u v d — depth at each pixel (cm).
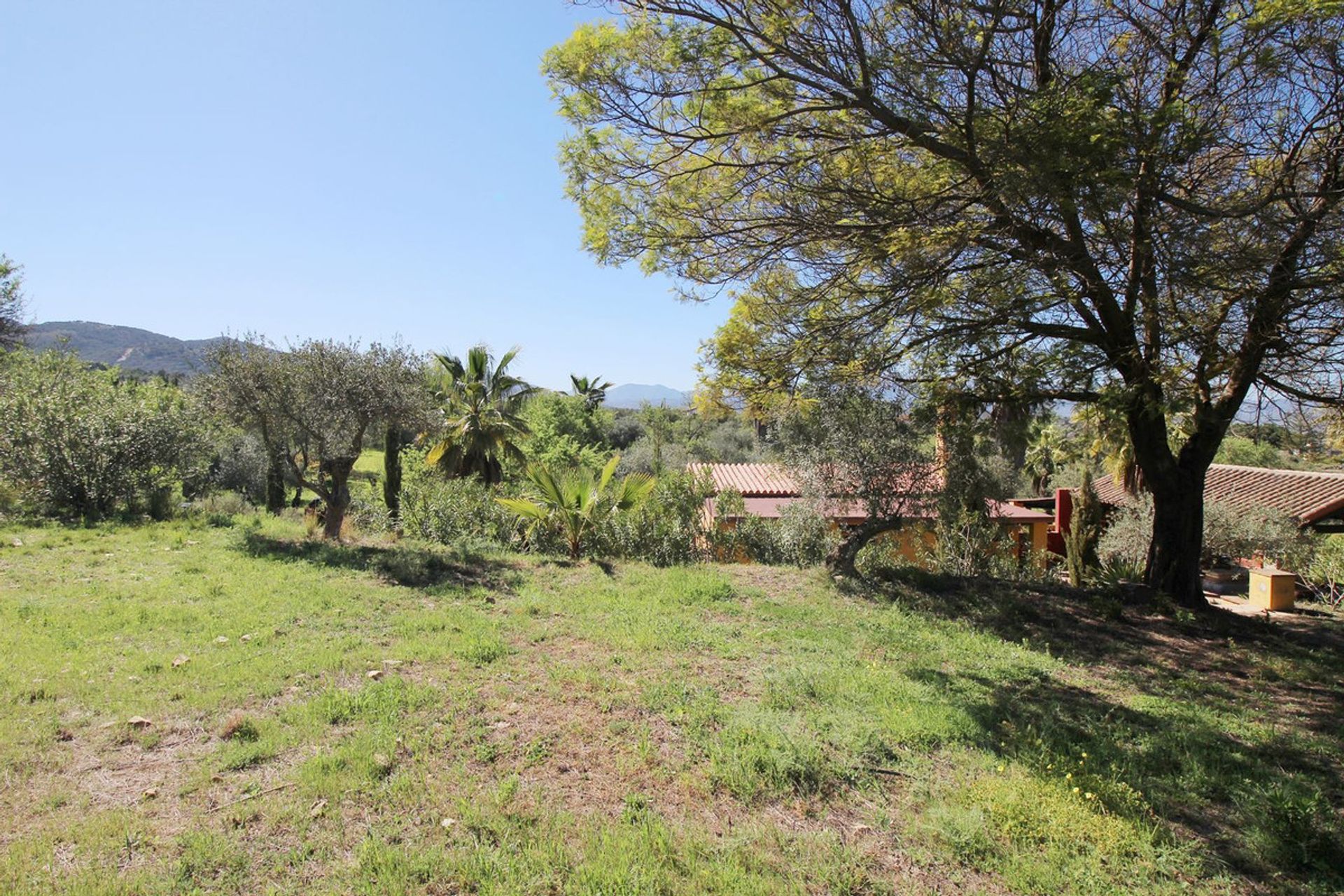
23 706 430
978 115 573
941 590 927
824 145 650
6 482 1161
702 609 782
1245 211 551
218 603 681
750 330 798
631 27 584
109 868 290
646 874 306
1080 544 1427
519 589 834
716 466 2244
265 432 1062
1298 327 650
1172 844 362
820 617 771
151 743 397
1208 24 599
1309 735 522
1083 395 833
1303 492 1995
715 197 695
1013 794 388
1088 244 657
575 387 4722
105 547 920
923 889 315
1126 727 510
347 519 1347
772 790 388
